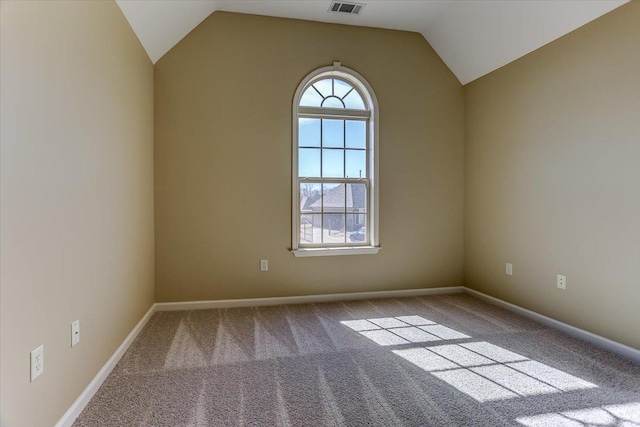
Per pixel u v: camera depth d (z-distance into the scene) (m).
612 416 1.57
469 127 3.62
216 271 3.19
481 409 1.63
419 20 3.38
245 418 1.56
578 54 2.46
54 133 1.42
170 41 2.99
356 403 1.68
